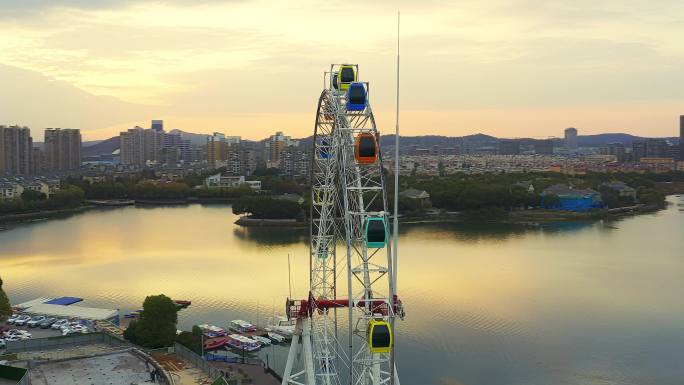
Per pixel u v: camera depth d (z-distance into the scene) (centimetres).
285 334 15988
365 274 9438
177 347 13550
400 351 14675
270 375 13238
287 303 10494
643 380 13088
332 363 11488
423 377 13250
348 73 10112
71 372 11344
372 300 9225
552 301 18450
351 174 10069
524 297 18875
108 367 11612
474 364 13925
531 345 15000
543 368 13688
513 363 13975
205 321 17188
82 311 17450
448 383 12975
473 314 17225
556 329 16075
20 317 16938
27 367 11588
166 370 12319
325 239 11112
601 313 17338
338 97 10131
